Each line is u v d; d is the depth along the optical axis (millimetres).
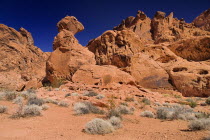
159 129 6508
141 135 5473
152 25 65438
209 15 65688
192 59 32594
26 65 66688
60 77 29516
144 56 31000
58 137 5094
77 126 6762
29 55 73250
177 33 55719
